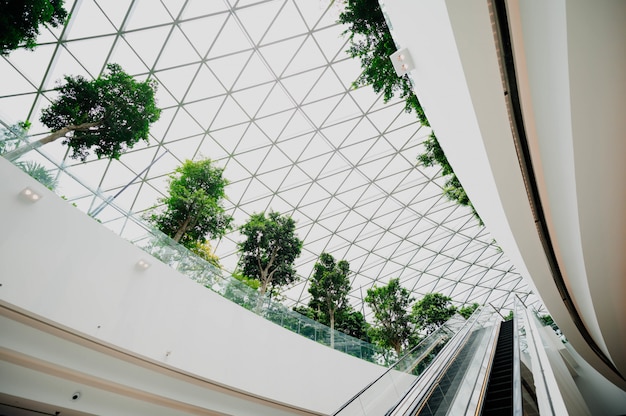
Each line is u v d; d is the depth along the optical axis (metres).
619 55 3.01
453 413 7.39
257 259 18.19
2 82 12.35
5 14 8.76
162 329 8.41
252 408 10.28
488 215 7.25
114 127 11.45
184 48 14.78
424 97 6.26
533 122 4.48
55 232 6.91
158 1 13.01
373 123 20.81
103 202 8.38
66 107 10.70
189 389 8.88
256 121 18.83
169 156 18.22
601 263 6.20
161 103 16.11
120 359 7.62
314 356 13.16
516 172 4.97
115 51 13.77
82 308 6.88
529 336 11.75
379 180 24.53
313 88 18.23
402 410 7.40
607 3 2.79
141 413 8.05
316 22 15.61
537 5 3.21
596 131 3.72
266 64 16.52
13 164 6.61
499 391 8.94
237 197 22.06
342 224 26.47
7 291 5.84
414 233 28.98
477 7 3.28
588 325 11.09
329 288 21.11
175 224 15.28
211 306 10.23
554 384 6.07
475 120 4.30
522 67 3.92
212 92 16.77
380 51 11.76
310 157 21.72
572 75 3.24
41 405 6.74
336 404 12.60
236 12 14.26
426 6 3.70
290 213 24.39
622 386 16.47
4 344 6.00
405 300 24.81
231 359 9.94
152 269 8.88
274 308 12.96
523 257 7.01
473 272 34.44
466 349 12.09
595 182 4.37
